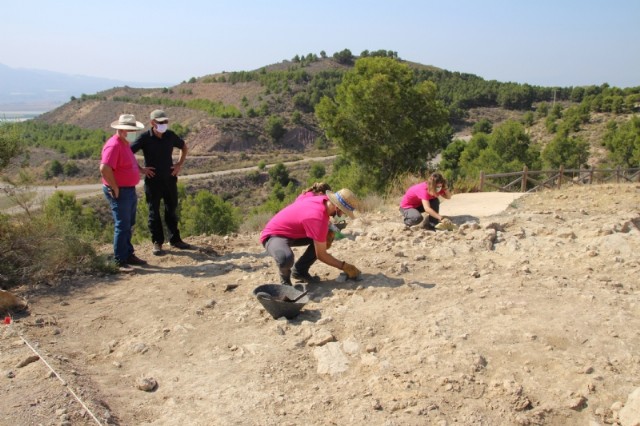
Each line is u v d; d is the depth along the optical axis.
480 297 5.13
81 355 4.55
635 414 3.10
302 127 111.38
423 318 4.70
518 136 37.69
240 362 4.25
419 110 25.95
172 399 3.75
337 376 3.98
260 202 67.50
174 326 4.99
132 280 6.48
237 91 148.38
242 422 3.42
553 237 7.43
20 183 7.49
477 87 131.12
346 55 177.62
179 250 7.78
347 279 5.89
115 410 3.63
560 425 3.24
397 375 3.81
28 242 6.64
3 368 4.14
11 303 5.45
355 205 5.39
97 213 48.94
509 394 3.48
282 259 5.39
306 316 5.08
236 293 5.83
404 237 7.64
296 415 3.49
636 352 3.88
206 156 95.44
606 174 23.06
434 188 8.14
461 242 7.26
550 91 127.38
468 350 4.02
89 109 160.88
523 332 4.27
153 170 7.21
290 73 148.50
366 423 3.31
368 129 25.95
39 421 3.34
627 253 6.51
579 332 4.23
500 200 11.45
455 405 3.44
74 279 6.52
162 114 7.04
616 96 77.06
